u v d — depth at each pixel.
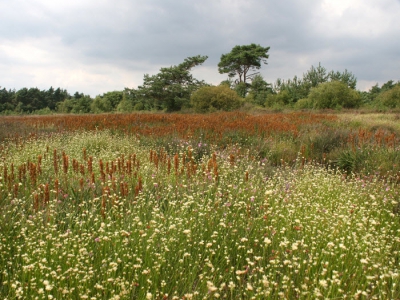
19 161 8.20
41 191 5.35
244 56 60.91
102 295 3.31
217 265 3.85
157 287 3.48
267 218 4.68
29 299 3.11
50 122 18.94
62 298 3.18
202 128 13.80
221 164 8.02
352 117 22.67
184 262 3.83
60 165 7.40
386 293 3.28
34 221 4.41
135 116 20.58
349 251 3.94
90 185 5.71
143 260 3.76
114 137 12.18
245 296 3.40
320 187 6.34
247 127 13.84
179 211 4.84
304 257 3.87
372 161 8.76
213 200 5.60
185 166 7.11
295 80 52.34
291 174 7.47
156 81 48.72
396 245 4.43
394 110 32.66
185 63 51.78
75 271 3.31
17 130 14.80
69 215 4.65
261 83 58.00
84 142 10.91
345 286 3.44
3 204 4.95
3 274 3.41
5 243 3.98
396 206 5.72
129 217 4.71
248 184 6.12
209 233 4.38
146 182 6.25
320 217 4.81
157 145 11.12
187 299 2.97
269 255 4.05
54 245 3.77
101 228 3.87
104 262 3.61
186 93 48.59
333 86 38.34
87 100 63.09
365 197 6.07
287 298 3.13
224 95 37.75
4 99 74.88
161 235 4.14
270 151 10.07
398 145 10.23
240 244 4.20
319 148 11.29
